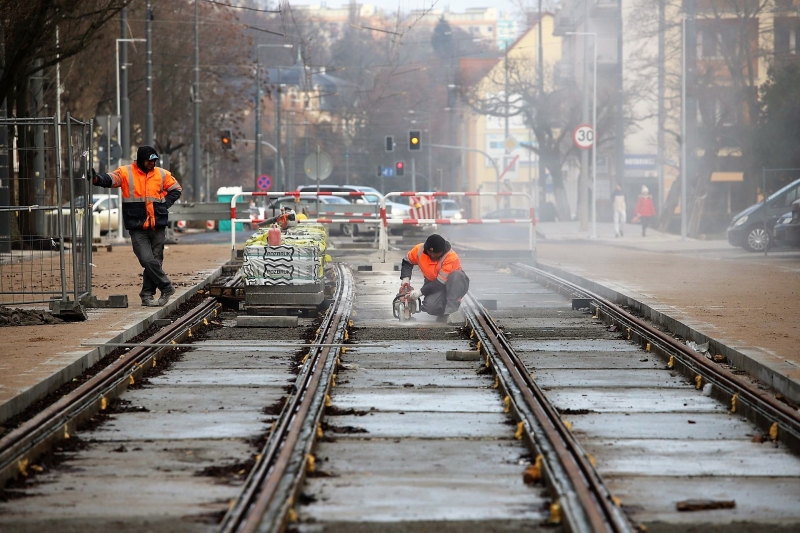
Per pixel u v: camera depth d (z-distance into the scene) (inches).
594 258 3826.3
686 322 1819.6
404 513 804.6
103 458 975.6
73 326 1777.8
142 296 2102.6
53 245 2390.5
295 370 1457.9
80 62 5866.1
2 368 1333.7
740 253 4249.5
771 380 1304.1
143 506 827.4
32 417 1130.0
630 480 905.5
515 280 2938.0
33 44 3550.7
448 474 914.7
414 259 1998.0
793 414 1077.8
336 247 4416.8
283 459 899.4
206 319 2009.1
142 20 7150.6
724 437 1065.5
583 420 1141.1
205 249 4488.2
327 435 1057.5
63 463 959.6
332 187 5900.6
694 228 6628.9
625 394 1293.1
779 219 4092.0
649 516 807.1
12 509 821.9
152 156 2081.7
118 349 1616.6
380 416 1151.6
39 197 2780.5
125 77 5930.1
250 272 2074.3
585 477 869.2
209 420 1133.1
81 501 842.2
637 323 1833.2
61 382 1317.7
